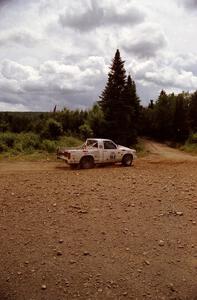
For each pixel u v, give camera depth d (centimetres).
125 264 564
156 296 479
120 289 493
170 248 628
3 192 954
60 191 979
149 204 868
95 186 1059
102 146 1770
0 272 523
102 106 4425
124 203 870
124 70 4403
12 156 2203
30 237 648
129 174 1345
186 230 712
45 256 579
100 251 605
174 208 841
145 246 632
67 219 748
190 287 505
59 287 491
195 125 7694
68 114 4900
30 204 843
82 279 514
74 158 1677
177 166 1798
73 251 601
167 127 7594
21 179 1200
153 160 2452
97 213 792
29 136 2814
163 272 545
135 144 4578
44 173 1420
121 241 649
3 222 718
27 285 492
